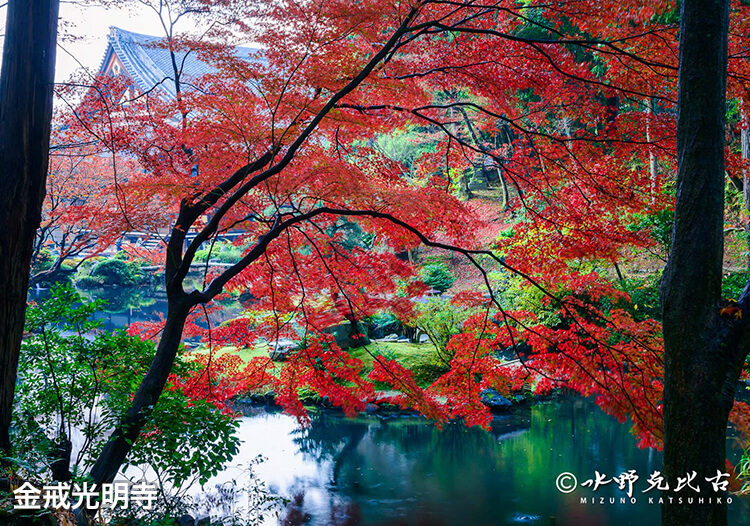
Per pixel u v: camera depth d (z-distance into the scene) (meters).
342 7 4.38
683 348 3.11
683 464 3.03
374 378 5.89
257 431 9.80
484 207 14.61
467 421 5.70
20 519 3.32
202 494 6.89
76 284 24.05
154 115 5.77
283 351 11.90
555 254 5.74
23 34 4.01
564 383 5.41
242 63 4.70
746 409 4.59
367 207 5.59
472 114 15.23
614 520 6.50
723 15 3.25
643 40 4.94
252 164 5.30
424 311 11.52
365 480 7.79
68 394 5.00
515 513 6.75
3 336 3.98
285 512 6.73
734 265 14.45
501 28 5.96
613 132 5.43
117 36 21.81
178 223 5.57
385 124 5.80
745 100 4.96
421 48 5.96
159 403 4.78
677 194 3.27
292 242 6.54
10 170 3.97
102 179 11.11
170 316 5.10
